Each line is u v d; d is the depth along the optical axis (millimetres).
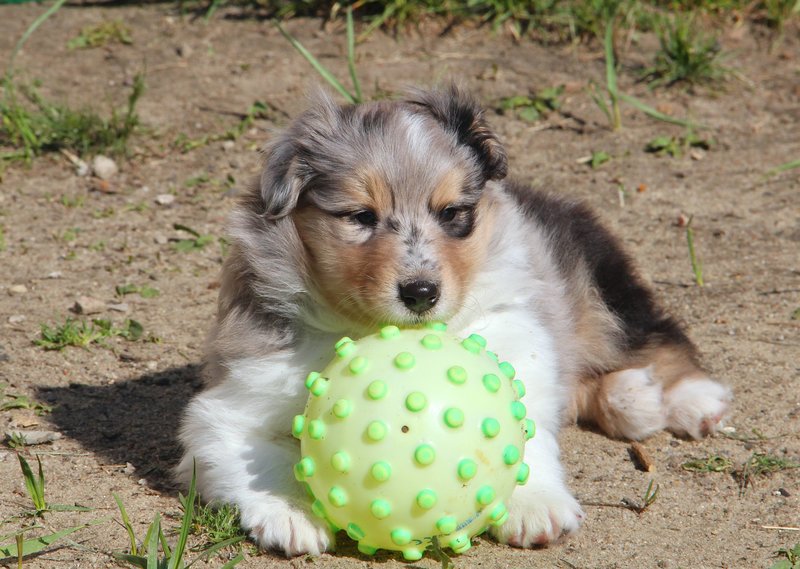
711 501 5816
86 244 9445
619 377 6820
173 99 11875
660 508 5727
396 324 5363
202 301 8508
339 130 5723
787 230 9688
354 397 4711
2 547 5160
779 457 6305
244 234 5730
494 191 6012
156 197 10320
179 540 4836
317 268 5602
